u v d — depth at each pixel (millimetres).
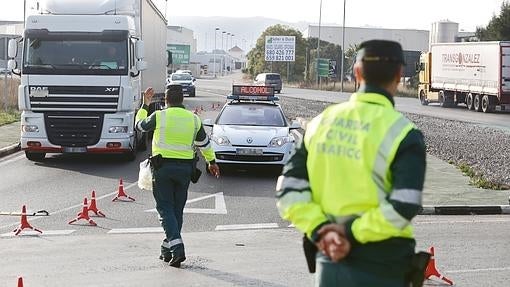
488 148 38719
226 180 27203
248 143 27344
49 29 29719
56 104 29641
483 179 27188
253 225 19344
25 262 14820
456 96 79875
